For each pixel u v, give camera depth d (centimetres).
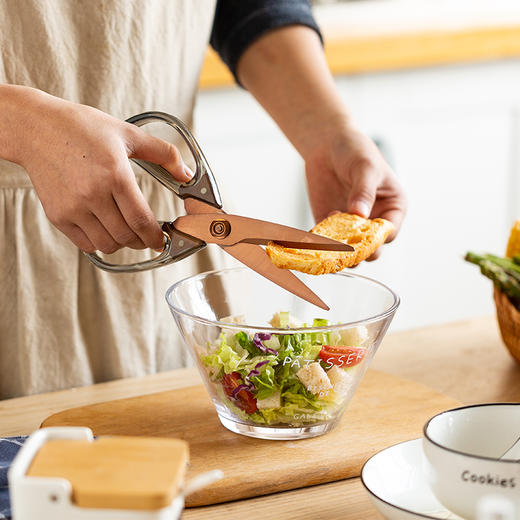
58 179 78
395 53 207
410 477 66
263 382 78
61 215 80
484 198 231
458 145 224
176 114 109
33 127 78
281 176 209
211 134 200
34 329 104
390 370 99
